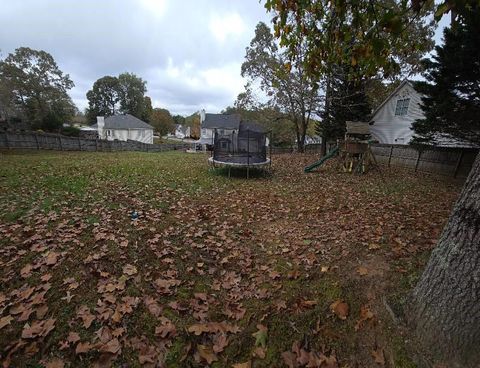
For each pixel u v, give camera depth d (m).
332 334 2.23
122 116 44.81
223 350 2.11
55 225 4.11
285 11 2.76
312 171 12.38
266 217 5.16
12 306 2.37
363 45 2.89
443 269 1.93
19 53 34.81
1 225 4.00
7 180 7.05
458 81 9.39
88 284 2.73
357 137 13.09
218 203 6.11
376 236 3.98
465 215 1.80
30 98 36.62
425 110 10.91
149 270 3.08
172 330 2.23
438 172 12.66
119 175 8.84
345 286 2.75
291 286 2.86
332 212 5.48
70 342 2.05
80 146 21.20
